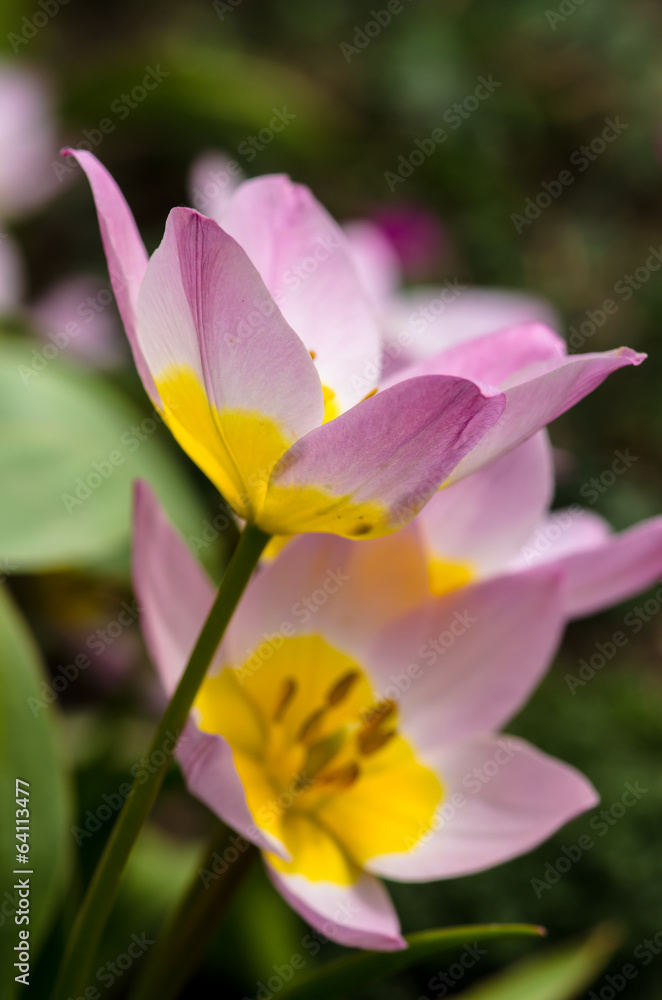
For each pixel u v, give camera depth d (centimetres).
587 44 178
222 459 38
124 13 192
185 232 36
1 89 97
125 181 162
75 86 118
